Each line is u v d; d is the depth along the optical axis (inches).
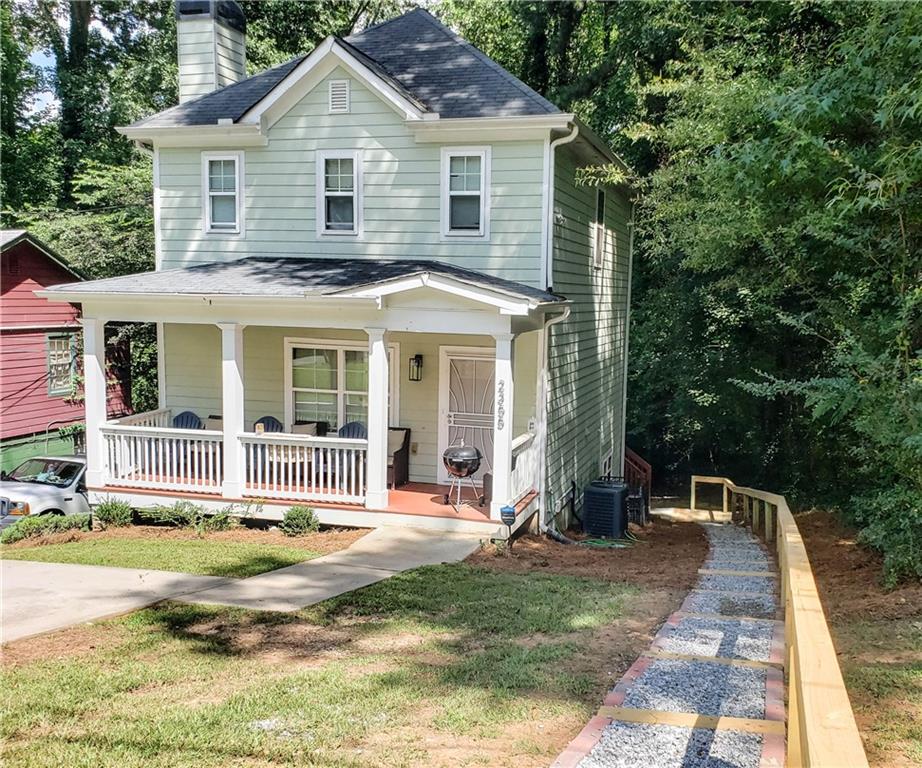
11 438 774.5
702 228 529.7
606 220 717.9
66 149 1133.1
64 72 1139.3
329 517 481.1
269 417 561.0
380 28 616.4
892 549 330.0
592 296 668.7
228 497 494.0
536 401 524.4
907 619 278.5
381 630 295.7
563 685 232.8
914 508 315.3
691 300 796.6
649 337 871.7
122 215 932.0
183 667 256.7
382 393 468.1
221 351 594.2
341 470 548.7
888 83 338.3
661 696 218.4
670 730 192.7
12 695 231.9
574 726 201.8
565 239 558.6
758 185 403.5
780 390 367.2
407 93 513.3
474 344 549.0
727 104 472.7
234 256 573.6
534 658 258.7
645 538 623.5
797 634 152.6
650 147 826.8
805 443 762.8
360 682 237.0
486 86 530.6
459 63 560.4
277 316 477.4
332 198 553.3
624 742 185.6
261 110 541.6
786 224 430.3
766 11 574.9
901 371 333.1
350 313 464.8
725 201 479.8
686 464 1064.2
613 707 209.3
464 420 558.3
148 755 190.1
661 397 960.3
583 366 644.7
